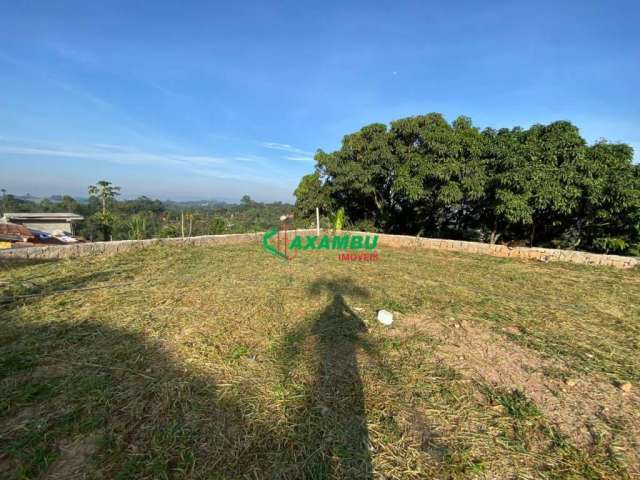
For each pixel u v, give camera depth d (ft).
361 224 34.94
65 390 5.72
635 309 11.51
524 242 26.18
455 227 31.60
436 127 25.02
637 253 20.27
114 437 4.74
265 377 6.44
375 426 5.20
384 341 8.23
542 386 6.53
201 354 7.20
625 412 5.81
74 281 12.44
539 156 20.45
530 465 4.59
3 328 8.05
